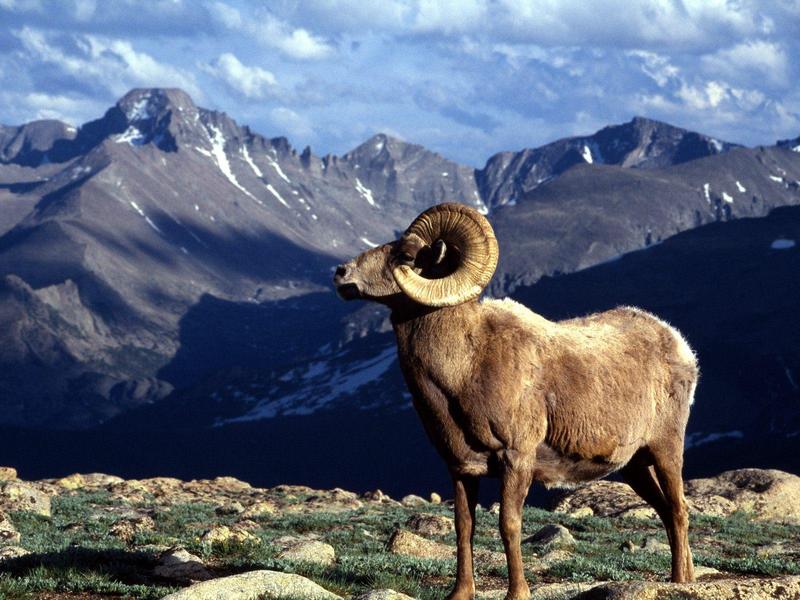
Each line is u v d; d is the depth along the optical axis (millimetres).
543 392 25016
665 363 27750
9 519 45469
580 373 25438
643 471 28484
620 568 35500
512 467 24594
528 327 25516
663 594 21203
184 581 28859
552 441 25312
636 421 26516
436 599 27219
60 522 47188
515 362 24781
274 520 51281
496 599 27266
